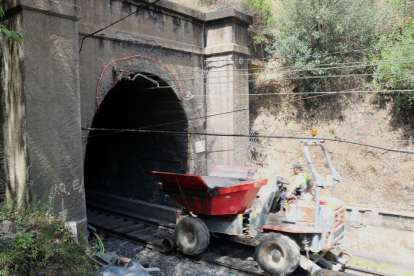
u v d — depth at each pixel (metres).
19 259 5.02
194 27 11.71
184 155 11.86
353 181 11.26
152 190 12.76
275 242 6.88
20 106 6.79
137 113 12.84
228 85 11.70
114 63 9.30
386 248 9.24
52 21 7.04
